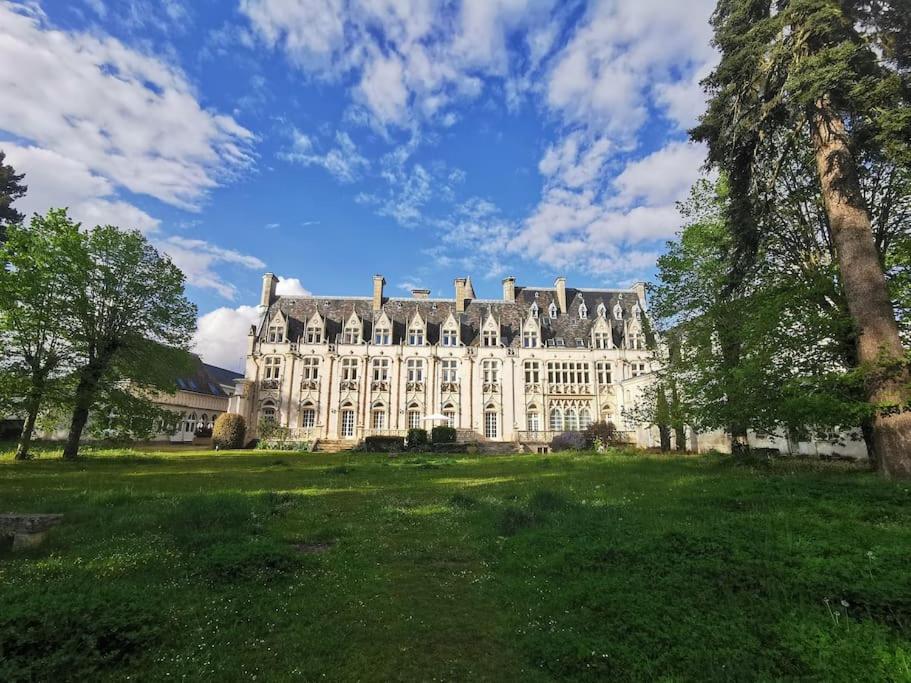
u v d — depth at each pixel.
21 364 26.55
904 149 13.17
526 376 55.00
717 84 17.39
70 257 27.50
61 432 42.72
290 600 6.16
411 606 6.05
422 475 21.36
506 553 8.09
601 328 56.50
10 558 7.50
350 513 11.92
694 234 23.97
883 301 13.60
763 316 16.08
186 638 5.02
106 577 6.67
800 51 14.70
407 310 58.34
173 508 10.96
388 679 4.44
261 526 9.88
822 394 13.91
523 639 5.10
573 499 12.66
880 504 9.65
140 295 30.39
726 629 4.83
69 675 4.12
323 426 51.38
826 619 4.88
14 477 18.06
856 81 13.85
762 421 17.66
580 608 5.60
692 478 16.23
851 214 14.36
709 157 18.22
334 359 53.19
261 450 43.94
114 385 29.25
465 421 53.22
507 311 59.50
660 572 6.42
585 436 43.00
